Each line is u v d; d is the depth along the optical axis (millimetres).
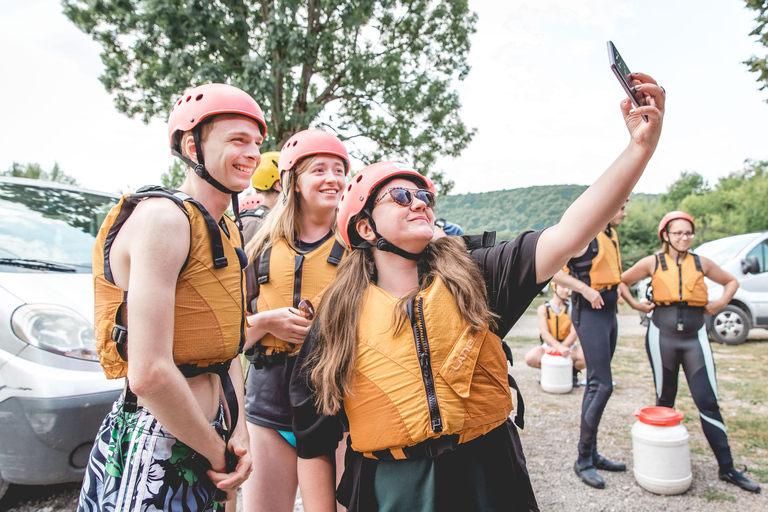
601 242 3588
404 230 1312
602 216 1174
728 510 2873
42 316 2523
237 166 1341
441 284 1263
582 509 2902
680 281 3588
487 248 1410
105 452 1259
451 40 18156
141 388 1094
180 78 13008
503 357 1303
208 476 1298
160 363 1106
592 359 3453
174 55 12852
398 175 1387
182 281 1221
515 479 1268
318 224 2240
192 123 1303
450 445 1198
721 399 5191
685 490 3090
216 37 13039
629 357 7742
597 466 3488
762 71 6031
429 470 1202
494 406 1249
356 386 1257
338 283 1373
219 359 1303
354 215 1427
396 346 1227
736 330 8766
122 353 1213
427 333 1214
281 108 14547
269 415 2047
